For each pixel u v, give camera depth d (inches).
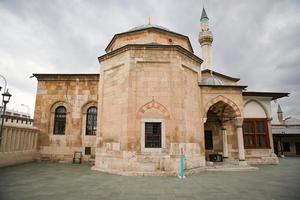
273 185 325.4
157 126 442.6
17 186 305.0
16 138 549.6
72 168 509.4
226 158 617.3
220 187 309.4
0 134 455.8
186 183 337.4
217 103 572.7
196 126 503.2
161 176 397.4
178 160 421.7
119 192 275.9
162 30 560.4
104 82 527.8
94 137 652.1
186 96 485.1
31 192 270.2
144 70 464.8
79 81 686.5
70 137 651.5
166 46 470.6
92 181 348.8
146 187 306.7
